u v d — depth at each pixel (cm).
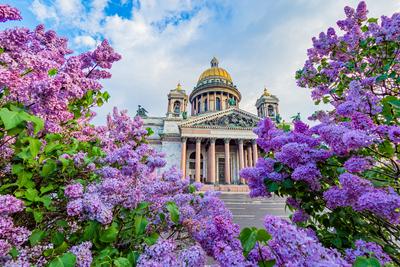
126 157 303
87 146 409
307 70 506
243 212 2161
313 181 277
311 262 134
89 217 204
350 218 280
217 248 180
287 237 145
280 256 160
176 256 203
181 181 368
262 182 321
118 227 265
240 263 162
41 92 218
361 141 208
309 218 327
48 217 269
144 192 279
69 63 271
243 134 5928
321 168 291
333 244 272
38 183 295
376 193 195
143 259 194
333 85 472
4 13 225
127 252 247
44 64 244
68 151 337
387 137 229
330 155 266
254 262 174
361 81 331
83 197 229
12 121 184
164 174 367
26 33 257
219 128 5922
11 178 282
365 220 299
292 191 309
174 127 6419
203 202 332
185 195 323
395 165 248
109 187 237
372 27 393
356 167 226
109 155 319
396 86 366
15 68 219
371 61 422
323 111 432
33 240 197
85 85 273
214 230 208
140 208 266
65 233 249
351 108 256
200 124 5988
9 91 220
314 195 303
